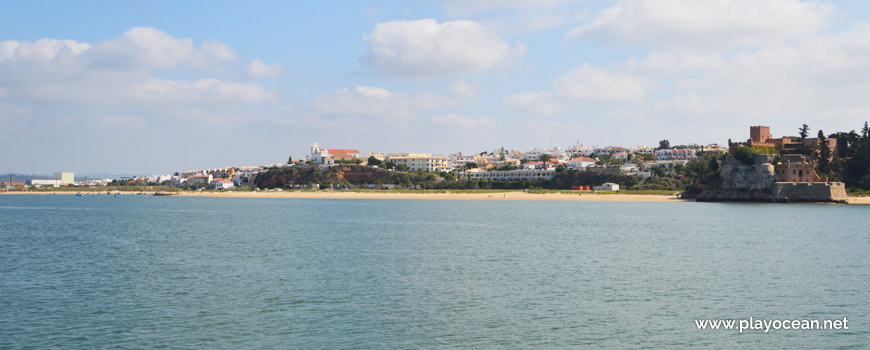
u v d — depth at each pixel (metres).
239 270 60.50
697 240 89.94
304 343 36.06
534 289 51.28
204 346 35.44
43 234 98.44
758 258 70.38
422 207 193.25
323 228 110.00
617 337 37.66
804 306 45.53
